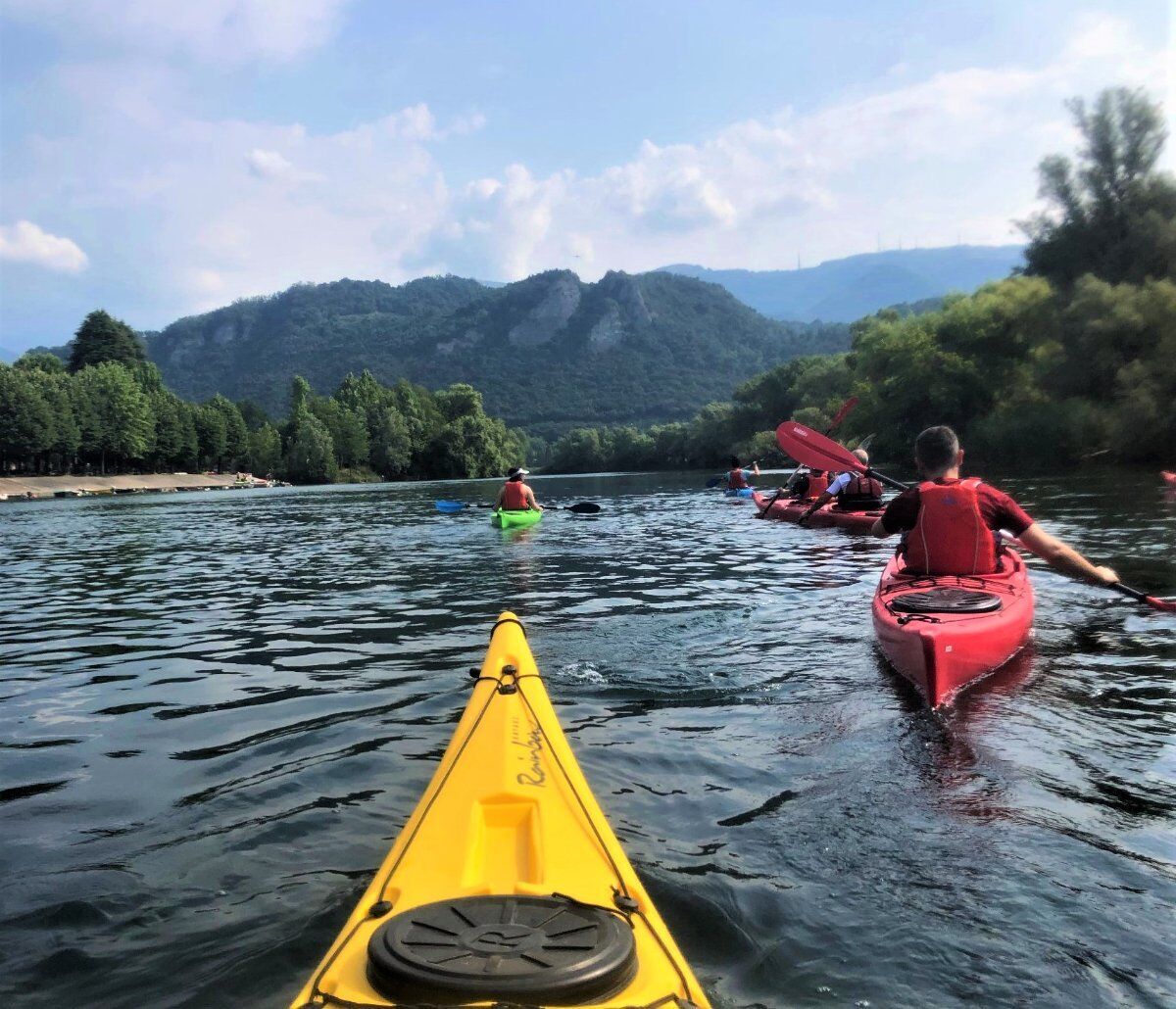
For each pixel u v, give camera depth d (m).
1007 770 3.55
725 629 6.41
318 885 2.80
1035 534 5.52
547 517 19.34
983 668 4.79
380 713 4.67
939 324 46.06
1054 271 42.31
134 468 91.62
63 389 80.44
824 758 3.76
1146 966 2.27
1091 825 3.05
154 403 91.62
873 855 2.89
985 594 5.23
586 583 9.04
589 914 1.96
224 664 6.04
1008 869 2.77
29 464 79.69
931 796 3.33
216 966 2.37
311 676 5.58
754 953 2.38
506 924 1.89
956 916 2.52
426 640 6.53
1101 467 32.31
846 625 6.39
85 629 7.64
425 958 1.74
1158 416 31.34
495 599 8.28
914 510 5.78
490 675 3.88
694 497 27.41
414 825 2.54
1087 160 40.31
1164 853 2.84
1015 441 36.44
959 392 42.41
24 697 5.35
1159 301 32.75
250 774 3.84
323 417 107.44
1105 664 5.05
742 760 3.78
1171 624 6.04
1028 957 2.33
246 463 105.25
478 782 2.80
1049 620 6.26
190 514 28.72
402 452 109.12
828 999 2.18
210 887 2.82
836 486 13.92
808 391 77.69
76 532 20.89
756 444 75.88
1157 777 3.44
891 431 46.50
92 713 4.95
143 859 3.04
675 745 3.98
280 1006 2.19
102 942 2.51
